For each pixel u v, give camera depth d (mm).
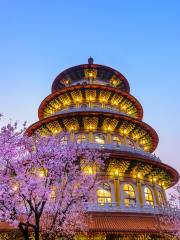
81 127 45344
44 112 55969
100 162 28453
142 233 28906
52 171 21031
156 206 37906
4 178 18969
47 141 23359
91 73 59875
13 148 20281
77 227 26406
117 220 31109
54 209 21891
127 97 52875
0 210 18219
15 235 26422
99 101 52219
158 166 41406
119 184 38281
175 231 30938
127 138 48000
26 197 18453
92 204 32250
